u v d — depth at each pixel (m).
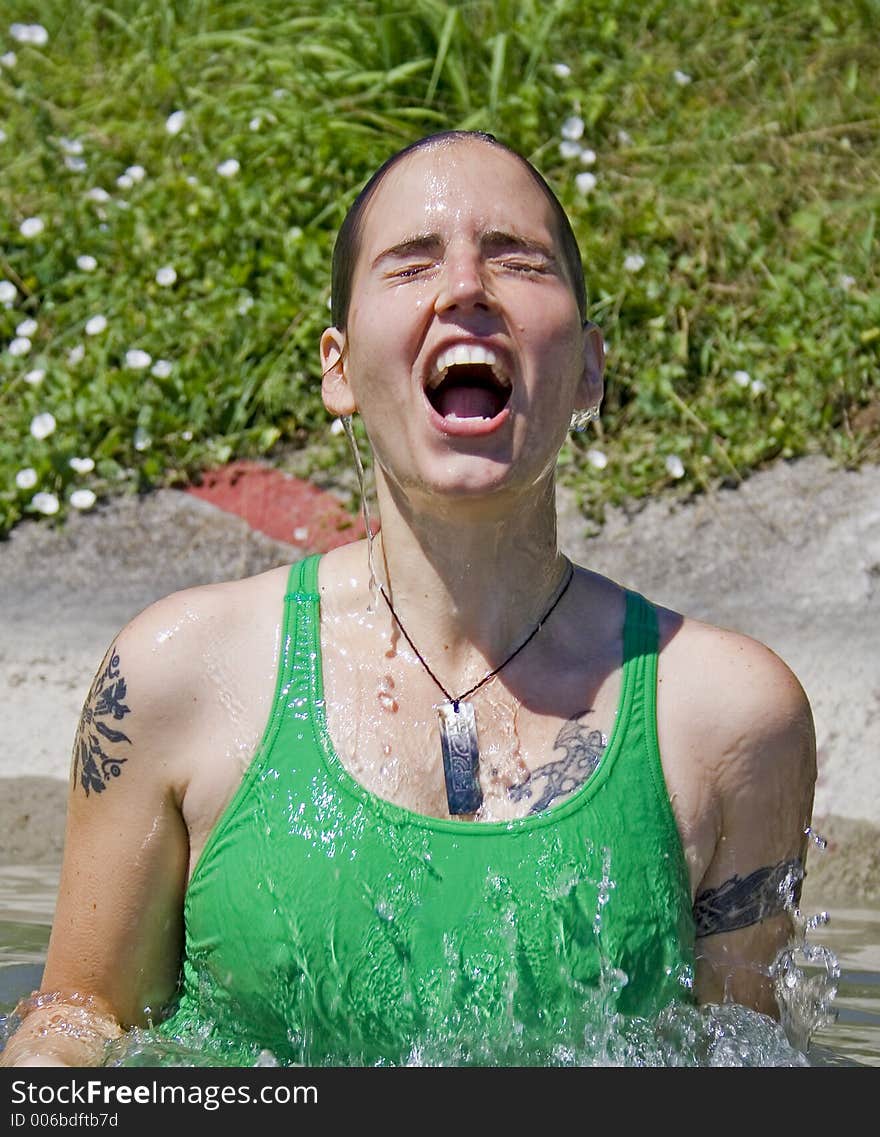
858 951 7.66
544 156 15.12
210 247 14.63
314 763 5.13
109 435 13.38
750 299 14.10
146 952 5.43
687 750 5.27
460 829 4.99
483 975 4.92
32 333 14.10
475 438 5.07
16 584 12.12
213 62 17.17
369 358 5.21
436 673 5.34
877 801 9.23
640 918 5.02
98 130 16.31
